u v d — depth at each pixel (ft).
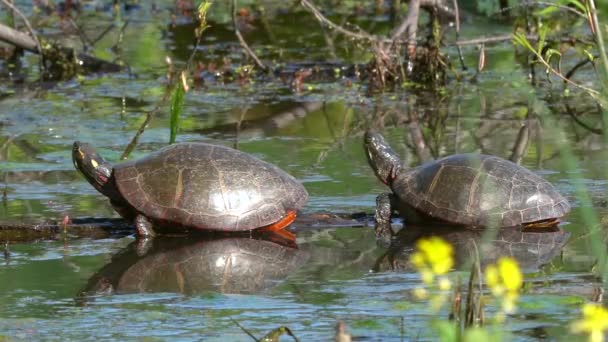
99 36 82.02
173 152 40.19
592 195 43.73
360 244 38.37
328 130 58.29
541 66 71.61
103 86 69.92
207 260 36.37
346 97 67.36
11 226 39.81
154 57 78.74
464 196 39.78
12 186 46.39
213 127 58.95
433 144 54.60
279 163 50.72
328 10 95.76
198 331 28.86
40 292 32.86
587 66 72.08
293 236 39.60
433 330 28.22
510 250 36.91
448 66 71.10
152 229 39.45
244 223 38.73
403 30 72.02
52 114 61.77
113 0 97.25
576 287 31.99
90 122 59.62
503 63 75.00
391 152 43.09
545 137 55.52
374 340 27.81
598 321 21.72
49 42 74.74
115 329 29.14
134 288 33.30
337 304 31.07
